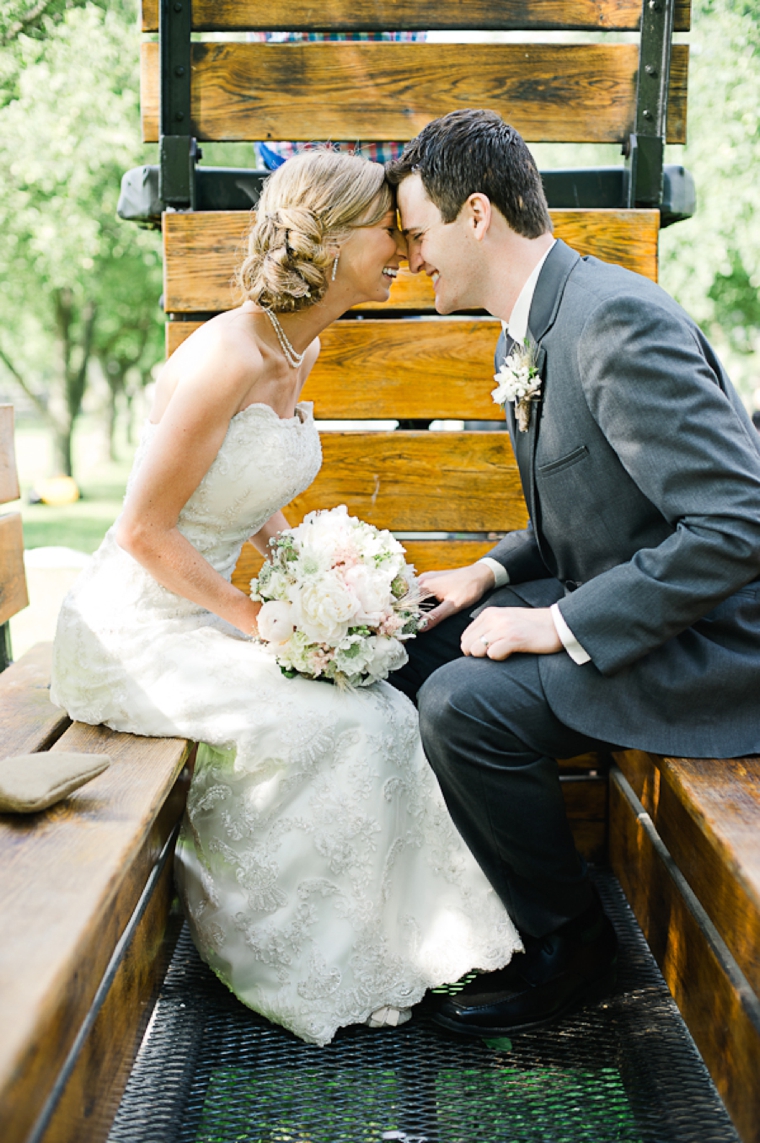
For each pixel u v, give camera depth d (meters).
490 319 2.60
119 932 1.46
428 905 1.98
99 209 10.82
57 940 1.17
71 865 1.35
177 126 2.58
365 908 1.89
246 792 1.91
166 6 2.51
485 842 1.88
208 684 1.93
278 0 2.52
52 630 5.24
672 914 1.92
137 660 1.96
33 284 14.05
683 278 9.45
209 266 2.58
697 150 8.95
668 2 2.52
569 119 2.60
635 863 2.28
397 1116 1.68
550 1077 1.77
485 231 1.94
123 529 1.93
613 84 2.59
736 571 1.67
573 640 1.78
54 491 14.12
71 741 1.90
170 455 1.89
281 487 2.05
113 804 1.57
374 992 1.89
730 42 8.61
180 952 2.18
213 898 1.94
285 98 2.56
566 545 2.02
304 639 1.88
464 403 2.62
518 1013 1.87
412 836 1.99
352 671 1.89
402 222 2.03
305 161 2.00
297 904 1.88
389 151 2.88
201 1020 1.94
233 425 1.97
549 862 1.86
